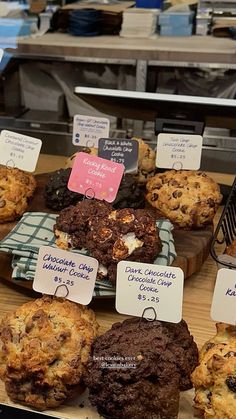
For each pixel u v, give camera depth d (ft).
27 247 1.41
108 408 1.02
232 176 2.13
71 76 3.04
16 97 3.10
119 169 1.52
